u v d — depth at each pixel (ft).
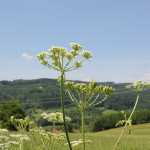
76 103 12.76
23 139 15.61
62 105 11.85
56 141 16.89
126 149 40.75
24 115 175.52
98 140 59.11
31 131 16.47
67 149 24.26
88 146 43.96
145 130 186.50
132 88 14.76
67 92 13.02
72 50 13.55
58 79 13.62
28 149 24.26
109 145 46.52
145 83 14.53
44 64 13.07
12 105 171.12
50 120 14.02
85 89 12.80
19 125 16.56
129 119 13.62
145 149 40.45
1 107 170.50
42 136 16.35
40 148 16.37
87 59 13.78
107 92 12.86
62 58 13.17
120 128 234.58
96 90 12.93
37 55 13.17
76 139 59.98
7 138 14.89
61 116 14.12
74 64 13.43
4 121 157.38
